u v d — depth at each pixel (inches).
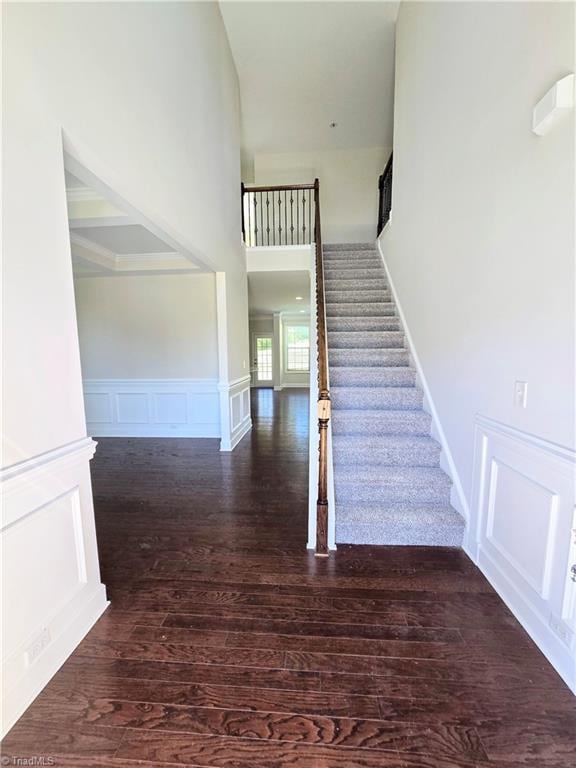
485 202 77.2
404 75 141.0
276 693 52.3
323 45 167.2
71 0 60.1
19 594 49.8
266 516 106.0
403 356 134.6
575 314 52.4
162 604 70.1
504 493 71.1
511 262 67.8
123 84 75.9
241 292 194.7
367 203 254.2
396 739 46.4
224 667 56.4
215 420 195.6
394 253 159.8
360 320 151.1
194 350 192.2
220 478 136.1
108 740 46.3
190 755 44.8
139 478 136.3
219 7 147.1
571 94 51.4
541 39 58.1
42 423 53.2
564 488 55.2
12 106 48.0
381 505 95.7
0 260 46.2
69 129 59.4
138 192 82.5
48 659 54.3
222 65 153.8
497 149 72.1
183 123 109.3
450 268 96.2
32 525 51.9
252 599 71.4
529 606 62.9
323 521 84.7
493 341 74.5
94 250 151.5
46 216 54.0
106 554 87.0
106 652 59.2
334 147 248.5
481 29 77.6
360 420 112.2
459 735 46.8
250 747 45.6
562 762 44.0
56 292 56.1
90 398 198.7
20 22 49.5
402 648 59.7
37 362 52.2
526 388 63.6
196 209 121.4
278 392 400.8
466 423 87.3
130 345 194.4
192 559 84.7
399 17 148.3
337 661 57.4
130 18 78.9
